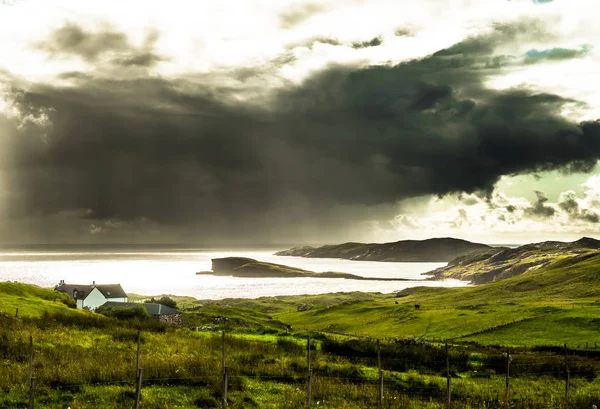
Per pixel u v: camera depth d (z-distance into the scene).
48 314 62.47
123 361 39.97
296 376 40.56
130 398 30.31
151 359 41.53
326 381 40.22
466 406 35.84
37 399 28.91
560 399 41.03
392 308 147.75
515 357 62.38
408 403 35.34
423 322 116.38
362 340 66.00
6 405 27.88
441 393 40.88
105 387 32.03
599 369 55.78
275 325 125.69
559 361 58.72
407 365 53.50
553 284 198.62
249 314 139.75
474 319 109.56
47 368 35.78
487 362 56.94
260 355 49.59
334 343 61.03
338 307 168.25
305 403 32.66
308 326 142.38
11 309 68.50
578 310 101.00
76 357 40.66
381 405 33.56
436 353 58.59
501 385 46.47
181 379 35.06
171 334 61.59
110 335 54.25
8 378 32.31
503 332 93.12
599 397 41.31
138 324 65.56
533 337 86.50
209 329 75.19
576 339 80.94
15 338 46.03
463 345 78.81
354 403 33.88
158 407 29.03
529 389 45.38
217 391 33.09
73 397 29.75
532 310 108.56
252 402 32.38
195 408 29.78
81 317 63.06
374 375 44.94
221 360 43.97
